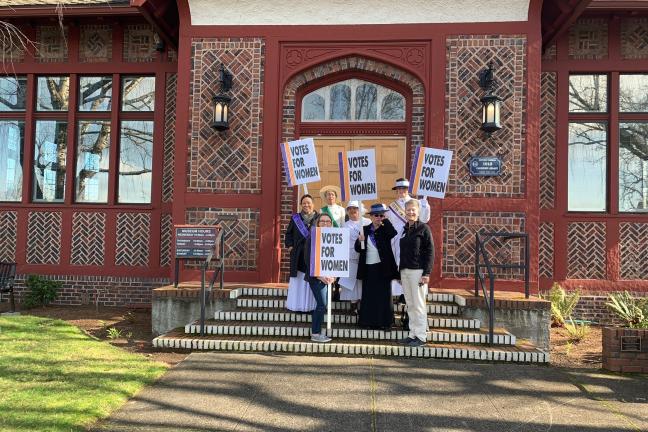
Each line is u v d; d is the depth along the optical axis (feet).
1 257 34.63
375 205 22.43
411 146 29.71
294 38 29.86
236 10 30.01
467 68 28.78
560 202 32.22
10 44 35.47
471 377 18.99
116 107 34.94
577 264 31.96
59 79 35.78
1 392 16.39
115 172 34.71
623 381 19.03
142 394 16.89
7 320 27.30
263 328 23.16
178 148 29.78
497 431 14.57
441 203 28.40
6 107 36.04
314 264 21.85
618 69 32.27
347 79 30.91
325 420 15.08
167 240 34.06
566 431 14.62
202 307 23.34
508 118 28.37
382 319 22.45
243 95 29.89
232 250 29.32
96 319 29.22
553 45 32.76
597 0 30.37
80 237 34.37
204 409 15.71
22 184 35.27
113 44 35.14
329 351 21.44
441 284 28.17
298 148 24.79
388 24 29.45
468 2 28.73
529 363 20.79
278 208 29.68
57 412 14.82
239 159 29.63
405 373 19.25
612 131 32.27
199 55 30.14
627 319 26.23
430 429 14.61
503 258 27.91
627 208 32.50
